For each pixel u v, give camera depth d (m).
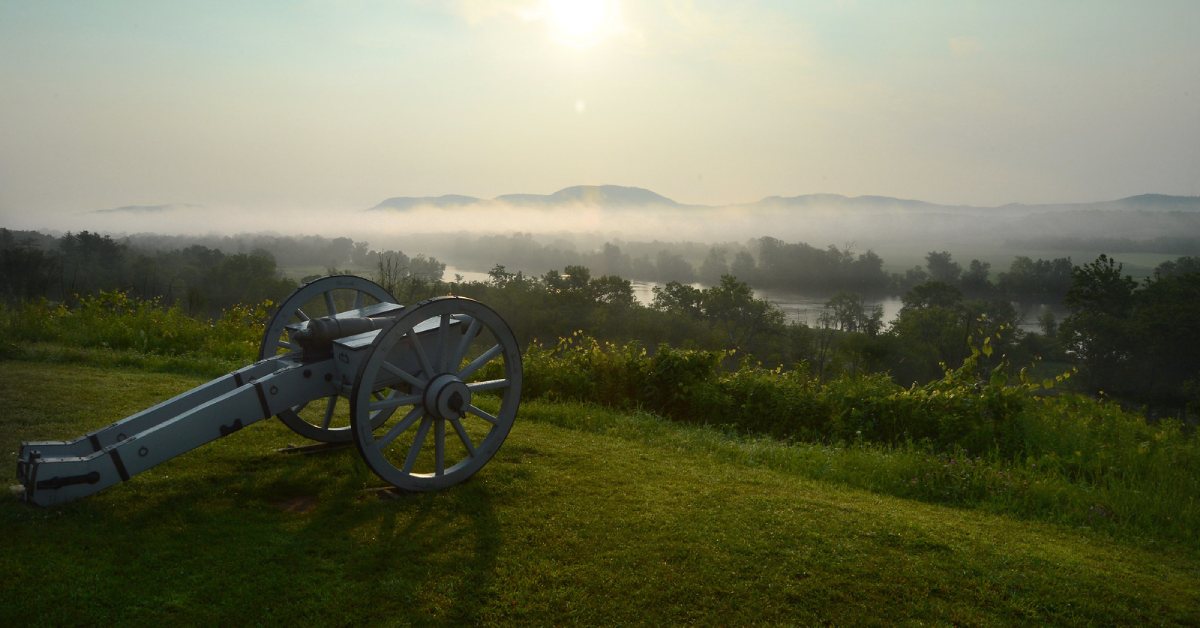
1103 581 4.04
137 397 7.01
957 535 4.62
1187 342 75.44
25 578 3.40
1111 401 8.70
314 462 5.43
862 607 3.59
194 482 4.85
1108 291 86.75
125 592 3.35
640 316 98.44
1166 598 3.88
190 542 3.92
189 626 3.13
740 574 3.85
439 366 4.92
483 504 4.69
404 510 4.54
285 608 3.31
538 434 6.76
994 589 3.85
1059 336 86.00
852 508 5.02
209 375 8.62
